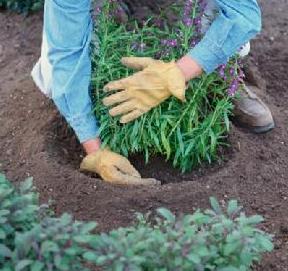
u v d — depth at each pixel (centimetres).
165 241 150
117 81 205
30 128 232
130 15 273
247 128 236
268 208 207
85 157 215
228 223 156
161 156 223
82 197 205
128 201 202
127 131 212
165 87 203
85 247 164
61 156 223
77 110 210
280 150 229
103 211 201
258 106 233
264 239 155
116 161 209
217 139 222
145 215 188
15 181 213
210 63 203
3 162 222
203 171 221
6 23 296
